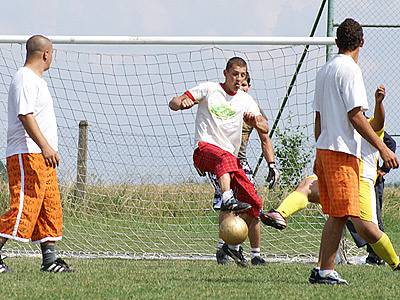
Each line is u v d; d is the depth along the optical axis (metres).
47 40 19.64
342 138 16.84
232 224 19.48
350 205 16.81
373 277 19.41
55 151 19.19
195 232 31.69
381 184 25.83
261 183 29.58
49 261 19.77
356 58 17.38
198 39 28.64
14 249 28.86
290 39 28.52
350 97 16.70
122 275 19.16
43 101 19.41
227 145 21.08
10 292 15.55
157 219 31.77
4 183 30.31
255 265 23.58
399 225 40.28
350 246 29.59
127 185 31.75
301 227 31.28
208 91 21.03
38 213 19.30
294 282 18.09
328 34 29.45
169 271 20.67
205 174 21.08
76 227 31.62
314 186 21.89
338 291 16.25
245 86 23.31
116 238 31.38
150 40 28.56
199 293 15.71
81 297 14.98
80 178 31.55
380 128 19.41
